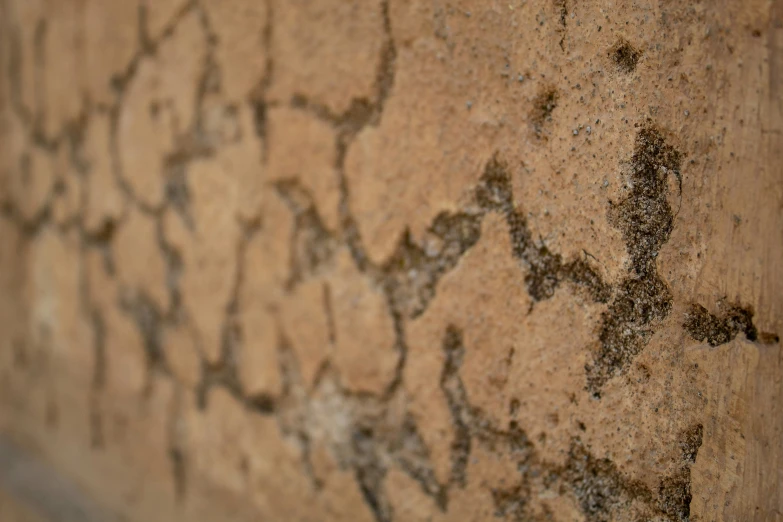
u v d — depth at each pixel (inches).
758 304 17.6
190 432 24.3
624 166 18.3
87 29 25.5
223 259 23.1
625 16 18.2
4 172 30.5
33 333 30.3
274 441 22.6
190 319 24.0
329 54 20.8
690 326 18.1
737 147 17.6
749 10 17.5
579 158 18.6
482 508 19.9
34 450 31.0
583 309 18.8
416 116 20.0
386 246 20.6
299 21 21.1
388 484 20.9
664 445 18.3
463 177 19.6
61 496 28.4
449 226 19.9
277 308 22.2
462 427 20.0
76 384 28.2
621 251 18.4
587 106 18.5
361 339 21.0
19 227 30.2
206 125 23.0
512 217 19.3
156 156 24.2
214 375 23.6
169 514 25.0
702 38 17.8
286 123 21.6
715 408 17.9
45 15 26.9
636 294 18.4
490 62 19.2
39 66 27.6
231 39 22.3
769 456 17.6
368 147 20.5
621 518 18.6
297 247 21.8
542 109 18.9
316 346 21.7
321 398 21.7
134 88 24.5
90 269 26.6
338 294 21.2
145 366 25.2
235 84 22.3
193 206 23.6
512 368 19.4
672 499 18.3
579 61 18.5
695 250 18.0
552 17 18.7
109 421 26.7
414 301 20.3
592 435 18.8
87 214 26.4
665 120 18.0
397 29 20.0
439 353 20.1
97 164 25.8
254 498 23.1
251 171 22.3
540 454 19.3
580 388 18.8
